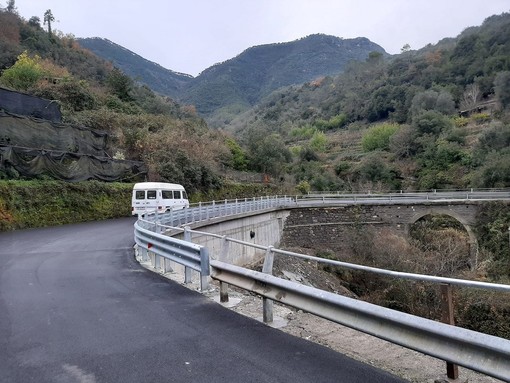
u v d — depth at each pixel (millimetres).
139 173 33375
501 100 80562
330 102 132125
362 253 33938
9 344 4895
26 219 20156
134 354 4562
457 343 3420
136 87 76938
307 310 4883
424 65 112062
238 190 49219
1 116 22906
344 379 3885
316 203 39125
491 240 35812
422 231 39750
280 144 68875
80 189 24672
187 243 7930
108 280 8539
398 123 94500
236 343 4895
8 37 67188
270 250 5738
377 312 4051
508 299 14273
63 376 4031
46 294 7281
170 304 6672
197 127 63875
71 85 46625
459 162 60781
